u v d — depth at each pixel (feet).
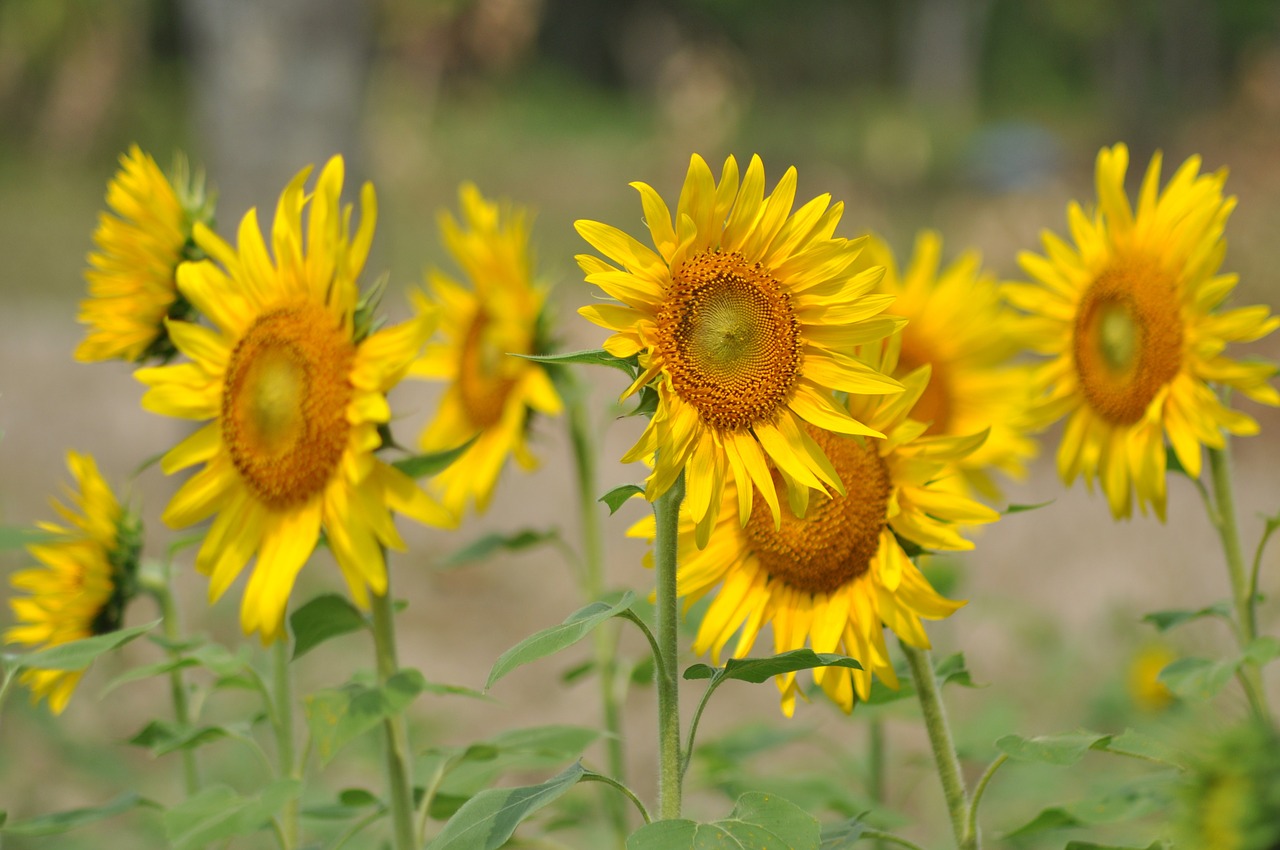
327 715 6.35
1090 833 6.88
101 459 16.10
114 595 6.93
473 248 7.65
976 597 9.46
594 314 6.07
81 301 6.75
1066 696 9.18
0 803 8.14
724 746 7.41
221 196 17.40
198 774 7.10
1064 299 7.04
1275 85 31.94
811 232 6.15
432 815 6.84
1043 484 16.49
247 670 6.79
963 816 6.36
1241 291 21.47
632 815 7.99
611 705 7.45
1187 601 12.14
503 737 6.79
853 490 6.31
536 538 7.54
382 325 6.52
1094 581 12.68
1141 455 6.93
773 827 5.95
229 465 6.56
